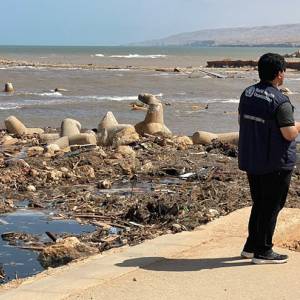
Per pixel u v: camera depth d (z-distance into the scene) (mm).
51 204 11500
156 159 16250
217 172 14289
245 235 7488
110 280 5902
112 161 15289
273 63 5934
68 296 5527
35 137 20922
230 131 26219
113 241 8859
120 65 93188
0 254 8492
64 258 8156
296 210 8828
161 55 171875
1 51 192000
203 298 5375
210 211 9953
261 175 6055
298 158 15094
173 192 12062
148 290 5598
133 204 10898
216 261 6426
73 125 19719
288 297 5398
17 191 12531
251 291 5531
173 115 31359
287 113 5852
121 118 29703
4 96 39562
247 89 6145
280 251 6762
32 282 6031
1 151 17531
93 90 46125
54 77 58469
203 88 51188
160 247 7000
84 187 12977
